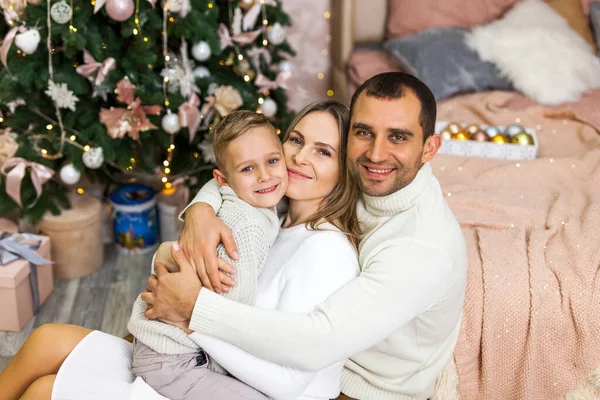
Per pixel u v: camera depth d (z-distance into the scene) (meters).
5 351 2.33
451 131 2.66
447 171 2.47
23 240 2.51
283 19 2.88
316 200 1.60
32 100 2.42
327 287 1.44
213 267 1.42
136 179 3.09
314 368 1.37
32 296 2.49
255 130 1.51
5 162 2.40
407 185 1.49
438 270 1.43
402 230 1.48
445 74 3.12
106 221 3.04
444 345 1.68
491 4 3.35
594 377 1.85
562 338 1.87
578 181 2.39
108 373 1.50
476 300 1.87
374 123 1.42
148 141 2.64
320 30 3.74
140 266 2.87
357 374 1.66
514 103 2.99
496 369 1.88
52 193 2.64
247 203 1.54
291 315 1.37
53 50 2.38
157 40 2.62
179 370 1.45
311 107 1.58
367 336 1.38
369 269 1.43
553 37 3.11
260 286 1.52
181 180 2.78
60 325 1.58
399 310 1.40
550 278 1.90
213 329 1.38
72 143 2.46
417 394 1.63
